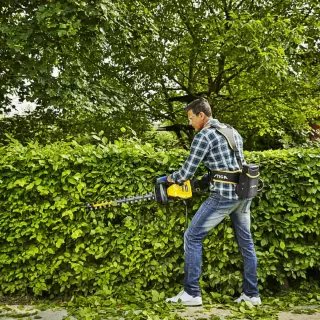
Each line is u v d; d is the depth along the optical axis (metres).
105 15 5.79
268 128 10.25
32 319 3.06
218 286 3.65
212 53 8.14
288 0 8.27
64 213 3.51
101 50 7.84
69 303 3.37
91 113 7.23
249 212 3.41
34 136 8.45
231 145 3.24
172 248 3.61
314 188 3.60
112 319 3.00
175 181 3.29
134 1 7.34
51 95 6.11
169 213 3.62
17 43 5.79
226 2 8.37
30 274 3.63
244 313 3.12
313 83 9.05
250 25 6.90
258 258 3.60
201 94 9.41
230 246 3.57
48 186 3.58
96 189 3.59
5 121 8.46
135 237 3.59
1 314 3.16
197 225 3.29
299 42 7.25
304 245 3.69
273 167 3.62
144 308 3.24
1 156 3.61
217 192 3.23
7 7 6.44
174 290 3.60
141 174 3.61
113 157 3.60
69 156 3.57
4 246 3.65
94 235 3.61
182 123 9.75
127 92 8.78
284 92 8.88
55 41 6.30
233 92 9.27
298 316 3.07
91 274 3.59
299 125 10.52
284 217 3.65
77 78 6.82
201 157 3.22
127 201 3.47
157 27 7.87
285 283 3.80
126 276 3.63
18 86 7.54
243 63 7.92
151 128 9.49
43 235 3.61
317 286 3.80
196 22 8.18
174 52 8.57
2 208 3.64
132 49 7.78
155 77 8.96
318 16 8.65
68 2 5.69
